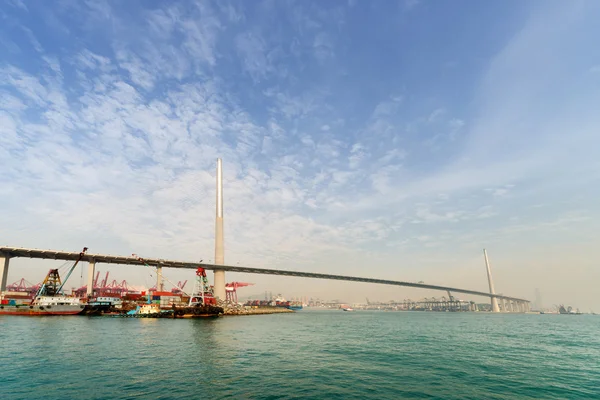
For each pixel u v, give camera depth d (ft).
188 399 92.32
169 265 653.71
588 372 130.82
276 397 95.61
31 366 129.80
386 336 257.34
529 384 112.68
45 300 462.60
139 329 278.67
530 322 522.06
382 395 98.94
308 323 404.98
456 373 127.03
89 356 151.12
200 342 203.72
